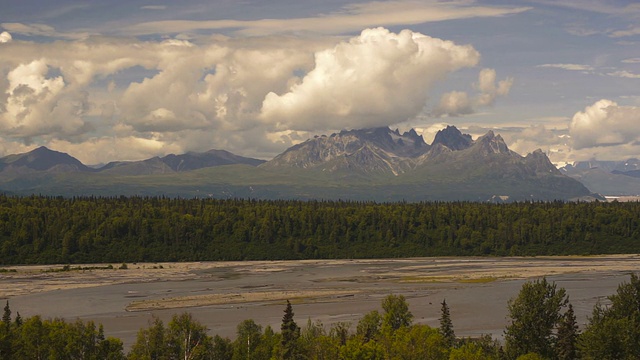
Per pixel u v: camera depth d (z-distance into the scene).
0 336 136.00
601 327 126.75
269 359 143.25
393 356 125.06
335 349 129.75
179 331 147.50
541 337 134.12
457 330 192.50
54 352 137.38
